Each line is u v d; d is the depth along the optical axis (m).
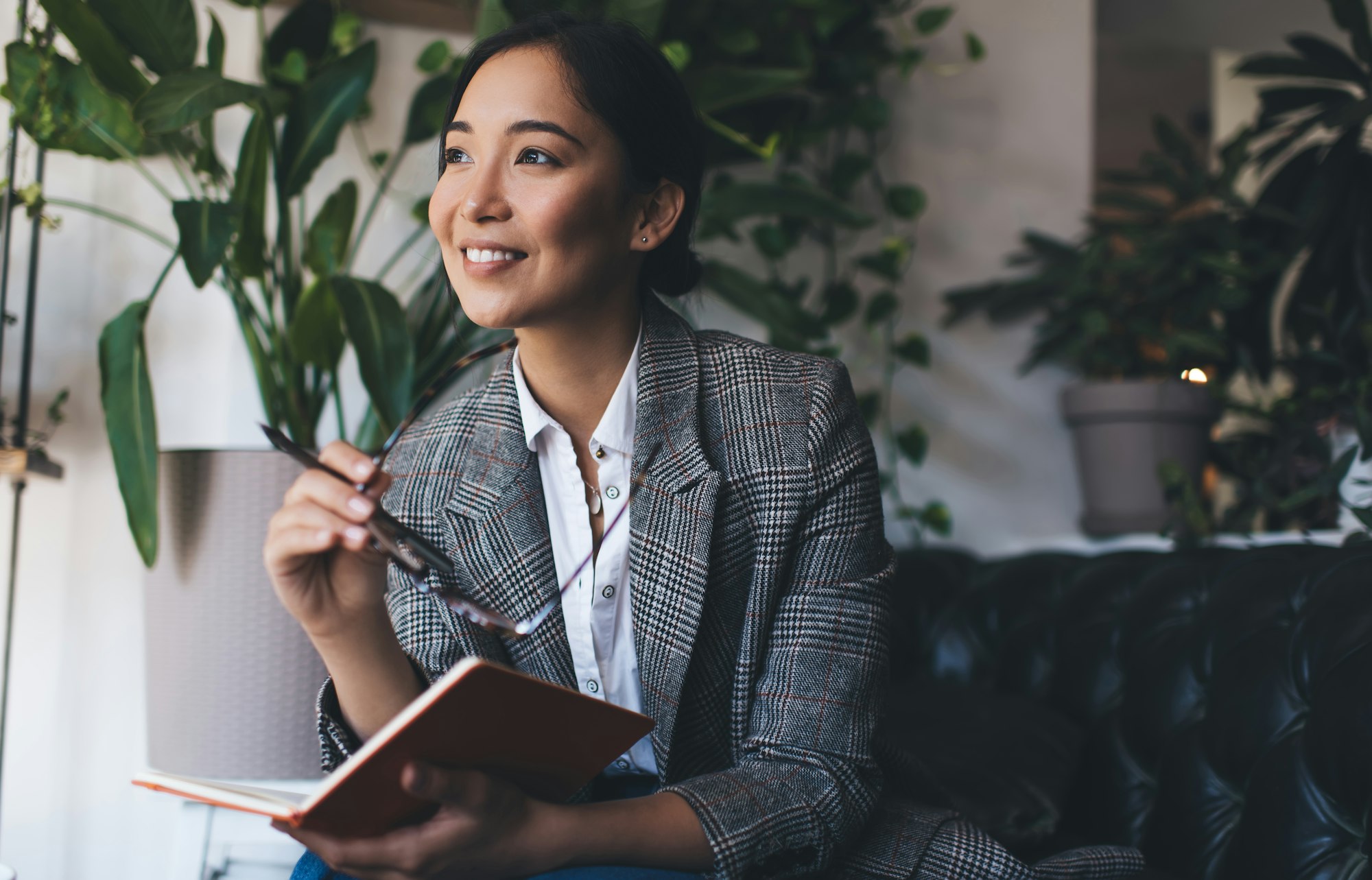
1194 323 2.12
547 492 0.96
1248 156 2.16
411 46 1.92
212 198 1.75
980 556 2.28
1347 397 1.84
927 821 0.91
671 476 0.90
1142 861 1.00
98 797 1.76
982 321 2.31
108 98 1.57
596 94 0.85
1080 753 1.50
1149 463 2.08
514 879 0.73
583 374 0.94
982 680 1.84
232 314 1.83
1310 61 2.04
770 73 1.72
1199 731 1.31
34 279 1.64
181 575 1.47
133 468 1.40
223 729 1.45
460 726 0.62
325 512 0.68
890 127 2.26
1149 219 2.19
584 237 0.85
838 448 0.94
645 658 0.89
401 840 0.67
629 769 0.95
